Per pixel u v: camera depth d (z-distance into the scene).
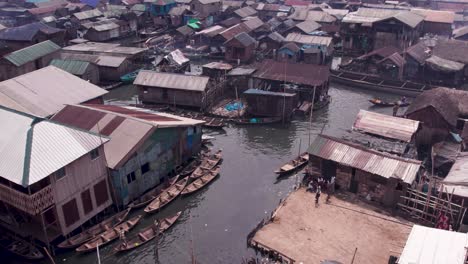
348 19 98.50
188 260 35.53
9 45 91.94
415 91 72.62
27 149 33.09
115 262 35.22
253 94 61.38
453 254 27.77
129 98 72.62
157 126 42.34
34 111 50.38
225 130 60.16
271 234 37.56
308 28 103.19
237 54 89.19
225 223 40.25
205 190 45.41
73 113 46.41
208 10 123.69
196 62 93.50
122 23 110.00
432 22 106.94
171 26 118.25
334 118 64.56
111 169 38.81
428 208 38.69
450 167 46.66
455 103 56.59
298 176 48.03
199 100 64.62
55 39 95.62
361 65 84.44
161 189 43.97
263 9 128.50
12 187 34.34
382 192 41.22
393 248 35.69
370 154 42.56
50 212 36.38
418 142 54.03
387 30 92.06
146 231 38.12
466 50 79.12
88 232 36.84
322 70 70.12
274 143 56.47
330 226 38.59
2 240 36.66
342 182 43.78
